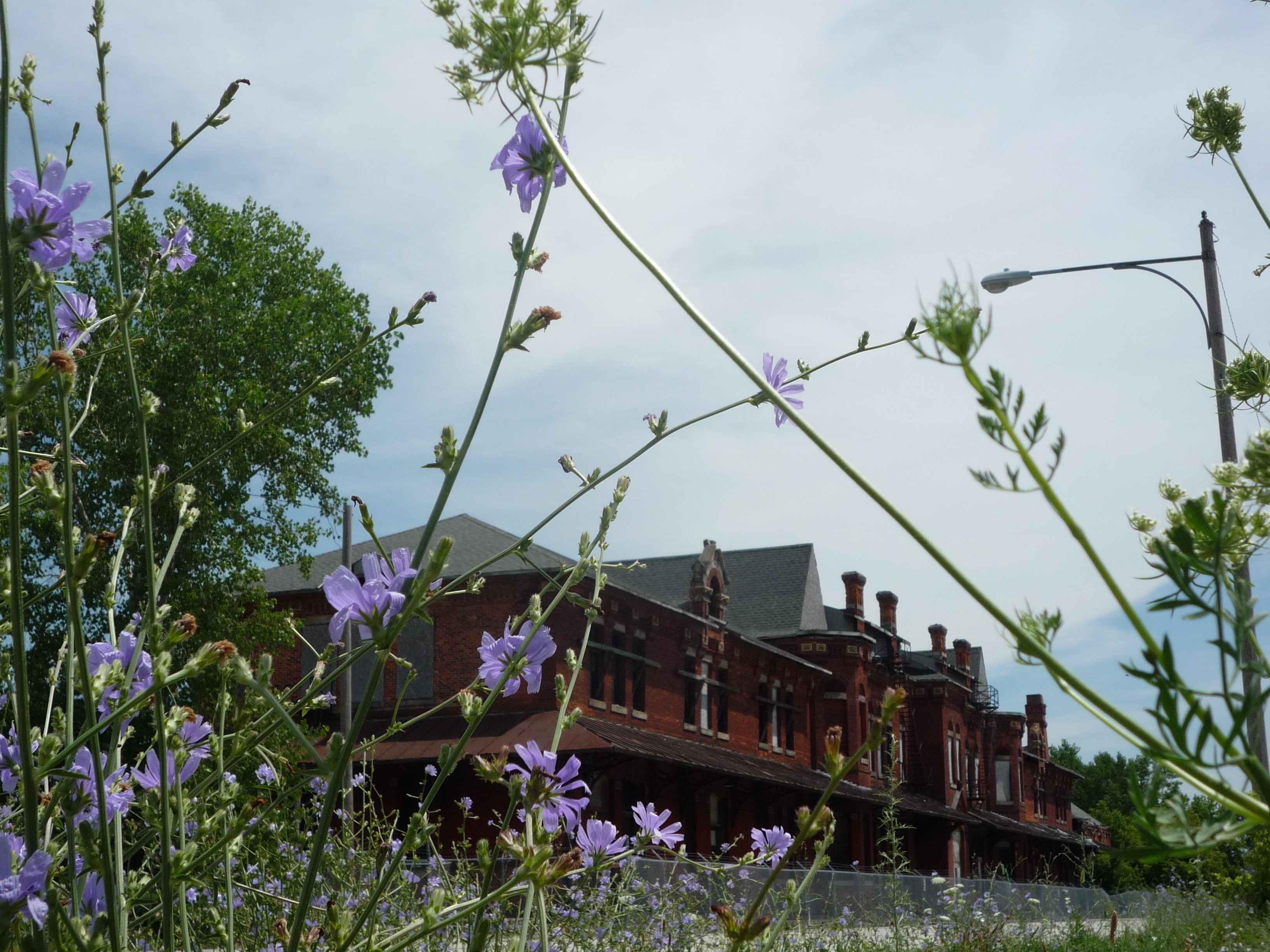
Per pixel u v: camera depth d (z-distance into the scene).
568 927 4.17
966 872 46.34
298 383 22.25
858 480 0.96
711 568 32.16
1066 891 15.60
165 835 1.29
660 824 2.10
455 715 23.22
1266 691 0.84
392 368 23.48
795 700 36.28
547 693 23.47
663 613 28.59
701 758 26.39
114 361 13.23
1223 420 4.92
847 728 38.34
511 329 1.36
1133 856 0.84
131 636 1.68
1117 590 0.89
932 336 0.92
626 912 4.96
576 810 1.57
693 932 5.25
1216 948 10.03
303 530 22.23
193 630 1.27
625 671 26.69
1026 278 8.91
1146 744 0.86
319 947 1.64
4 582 1.10
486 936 1.32
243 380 20.62
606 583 2.10
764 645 33.53
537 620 1.70
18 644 1.09
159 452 19.11
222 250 23.05
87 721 1.26
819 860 1.45
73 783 1.35
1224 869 13.33
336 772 1.15
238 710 1.68
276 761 1.89
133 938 1.73
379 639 1.17
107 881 1.21
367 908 1.37
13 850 1.10
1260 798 0.83
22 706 1.09
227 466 20.09
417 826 1.44
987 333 0.91
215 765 1.79
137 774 1.45
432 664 23.78
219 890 2.18
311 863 1.14
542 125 1.15
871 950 8.91
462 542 27.06
